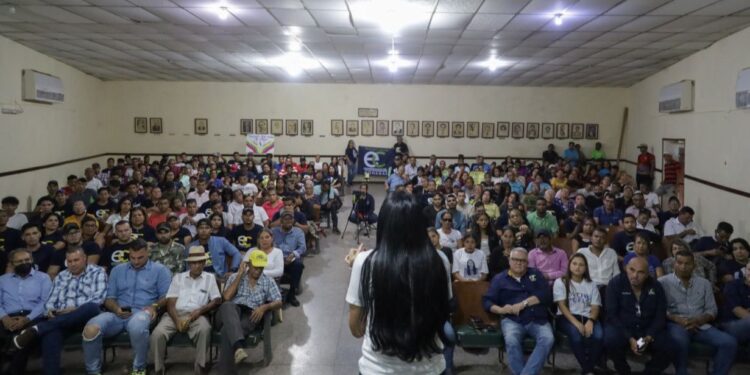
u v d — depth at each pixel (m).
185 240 6.22
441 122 15.94
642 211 7.07
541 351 4.14
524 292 4.53
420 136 16.00
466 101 15.87
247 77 14.78
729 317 4.65
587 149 15.70
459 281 4.85
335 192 10.48
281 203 8.80
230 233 6.79
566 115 15.69
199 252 4.59
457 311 4.74
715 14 7.10
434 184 10.22
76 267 4.60
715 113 9.11
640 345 4.18
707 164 9.45
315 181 12.59
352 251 1.96
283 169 13.66
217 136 15.98
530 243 6.21
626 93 15.40
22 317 4.46
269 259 5.77
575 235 6.44
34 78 10.40
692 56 10.19
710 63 9.34
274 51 10.52
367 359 1.73
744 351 4.48
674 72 11.22
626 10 6.91
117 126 15.77
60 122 12.30
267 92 15.92
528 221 7.16
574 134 15.70
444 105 15.91
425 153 16.08
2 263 5.56
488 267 5.73
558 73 12.96
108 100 15.65
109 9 7.35
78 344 4.37
